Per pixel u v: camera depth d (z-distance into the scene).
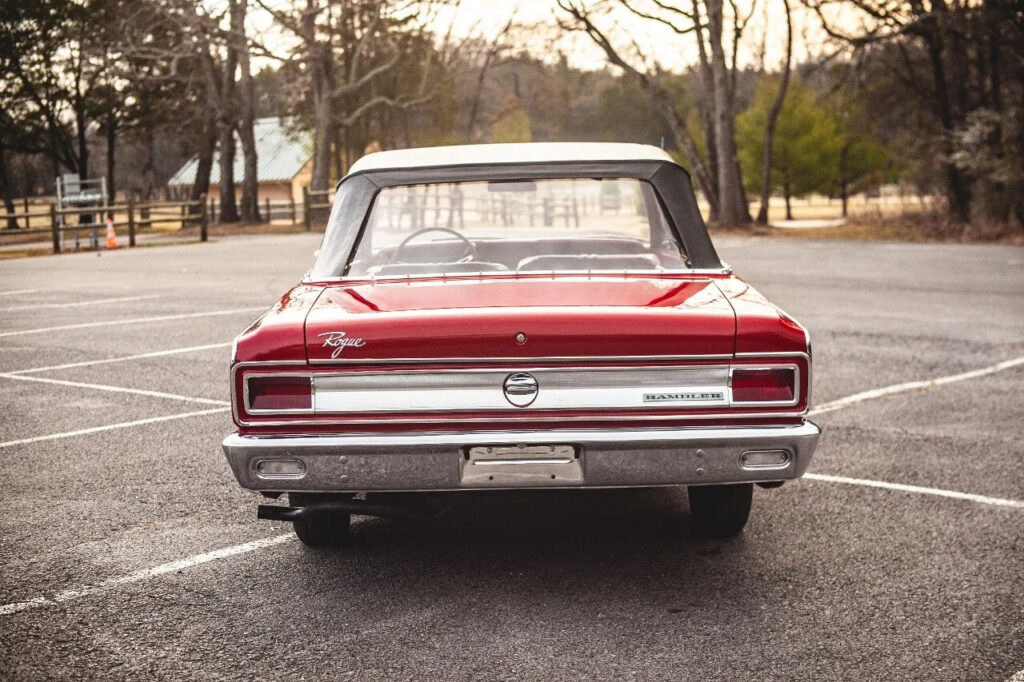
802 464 3.58
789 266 18.08
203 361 9.09
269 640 3.49
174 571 4.17
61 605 3.82
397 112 52.53
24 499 5.17
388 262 5.04
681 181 4.39
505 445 3.52
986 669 3.21
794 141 61.62
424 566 4.20
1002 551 4.27
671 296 3.78
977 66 31.48
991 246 23.58
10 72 47.59
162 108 49.59
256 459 3.53
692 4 35.38
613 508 4.97
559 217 5.52
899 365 8.56
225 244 27.23
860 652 3.34
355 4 36.31
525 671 3.23
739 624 3.57
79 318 12.07
